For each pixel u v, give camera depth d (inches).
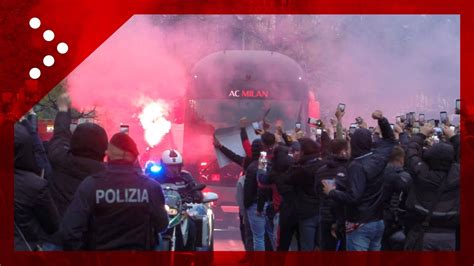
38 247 318.0
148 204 297.9
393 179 446.6
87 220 294.8
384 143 433.4
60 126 358.3
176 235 433.4
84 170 347.9
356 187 418.0
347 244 430.6
